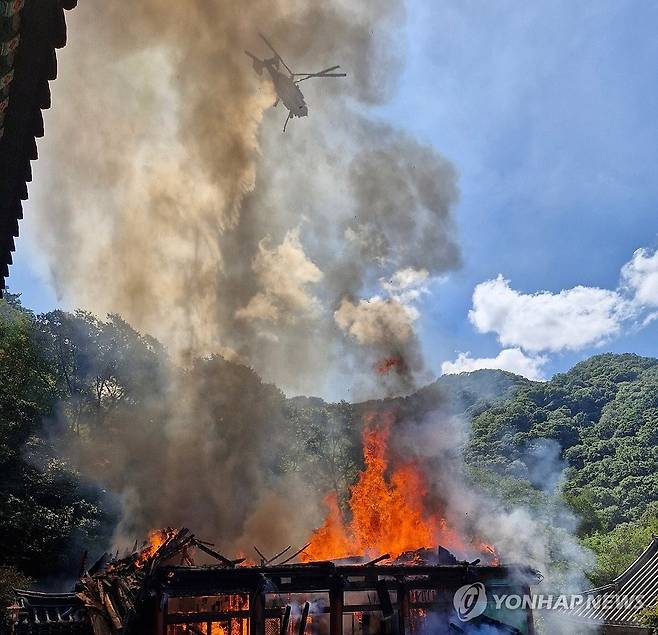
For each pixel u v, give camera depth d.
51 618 13.96
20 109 8.66
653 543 26.92
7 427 30.36
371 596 15.09
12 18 7.29
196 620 11.98
